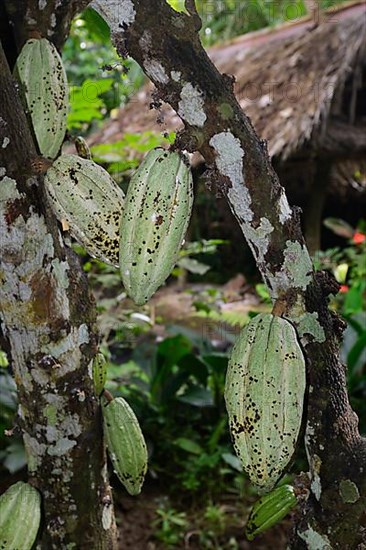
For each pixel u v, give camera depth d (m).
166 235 1.06
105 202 1.13
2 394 2.54
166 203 1.05
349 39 4.36
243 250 5.31
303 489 1.12
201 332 3.63
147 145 2.47
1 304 1.18
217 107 1.02
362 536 1.08
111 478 2.92
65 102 1.23
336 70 4.25
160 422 3.04
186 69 1.01
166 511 2.77
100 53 4.07
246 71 4.78
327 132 4.41
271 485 1.06
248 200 1.04
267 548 2.55
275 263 1.06
